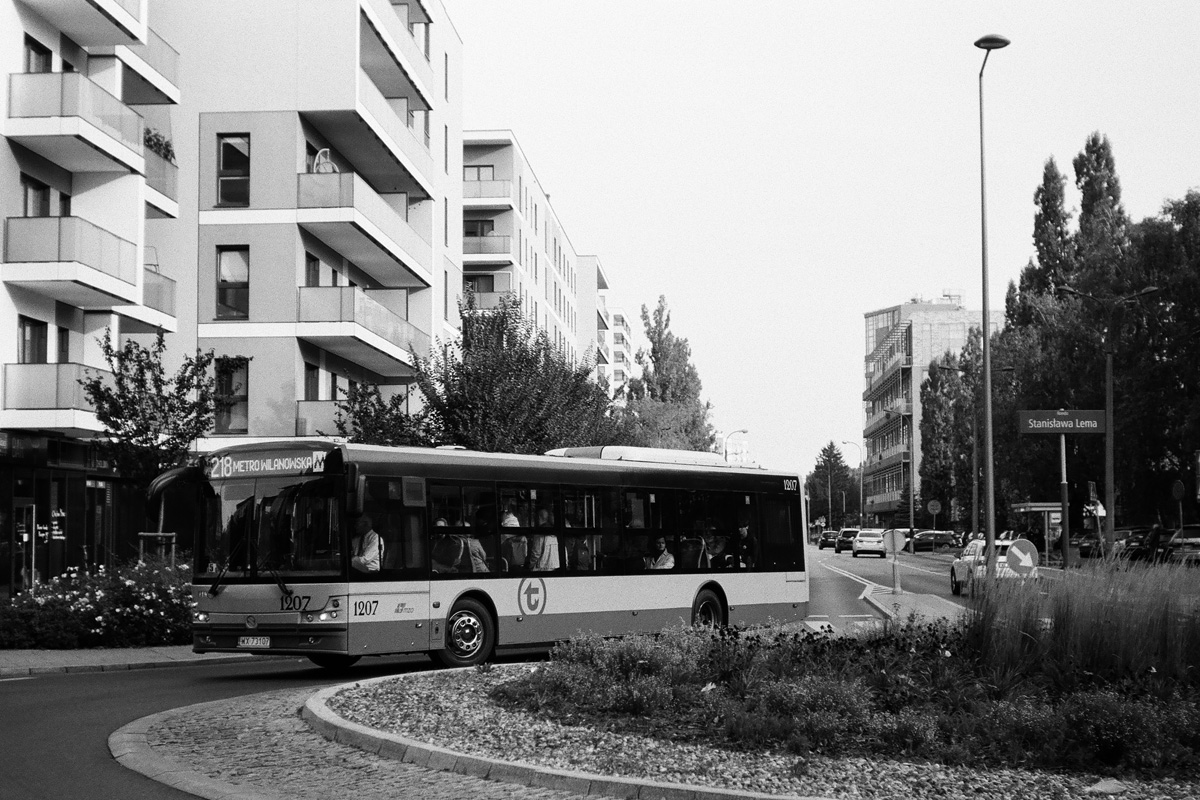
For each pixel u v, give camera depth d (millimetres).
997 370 66062
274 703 13906
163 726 12367
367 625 17422
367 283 49938
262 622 17359
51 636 22562
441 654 18609
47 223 29797
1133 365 52125
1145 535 43250
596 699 12258
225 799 9109
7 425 29641
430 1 53938
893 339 160750
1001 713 10375
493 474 19516
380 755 10602
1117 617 12359
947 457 103812
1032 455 59688
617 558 21297
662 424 94688
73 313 32875
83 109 30172
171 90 37344
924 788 8750
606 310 147625
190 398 37938
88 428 30375
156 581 23891
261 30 40438
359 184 40375
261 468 17828
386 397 51750
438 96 55469
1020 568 13648
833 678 12000
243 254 40094
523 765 9539
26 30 30594
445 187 56469
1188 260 49438
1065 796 8531
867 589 41906
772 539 24516
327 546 17312
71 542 32812
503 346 37781
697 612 22781
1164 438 51875
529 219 83188
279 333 39562
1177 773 9281
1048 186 74688
